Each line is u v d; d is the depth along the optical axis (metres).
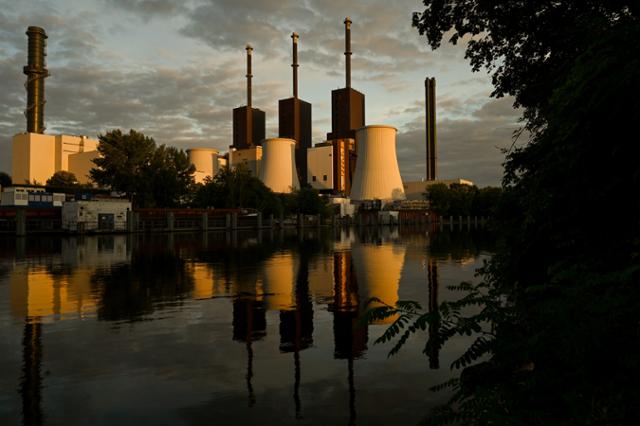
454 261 26.23
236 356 8.69
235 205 87.56
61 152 174.25
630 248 4.68
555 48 9.56
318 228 101.06
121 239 49.34
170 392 6.93
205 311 12.77
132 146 77.31
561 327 3.64
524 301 5.61
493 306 4.91
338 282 18.02
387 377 7.45
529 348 3.96
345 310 12.84
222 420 5.98
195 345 9.43
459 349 8.87
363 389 6.96
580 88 4.23
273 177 151.88
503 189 7.91
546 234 6.22
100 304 13.80
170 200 80.38
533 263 6.60
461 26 11.88
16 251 33.62
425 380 7.28
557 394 3.48
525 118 8.24
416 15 12.41
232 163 190.12
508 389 3.82
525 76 11.03
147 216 69.69
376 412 6.15
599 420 2.81
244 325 11.16
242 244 42.50
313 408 6.31
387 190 142.75
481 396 3.64
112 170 75.69
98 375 7.66
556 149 4.96
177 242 44.97
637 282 3.70
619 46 4.12
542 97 8.70
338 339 9.84
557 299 3.95
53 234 57.56
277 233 70.69
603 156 4.60
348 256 29.83
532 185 6.38
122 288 16.77
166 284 17.69
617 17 5.61
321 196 116.56
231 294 15.45
